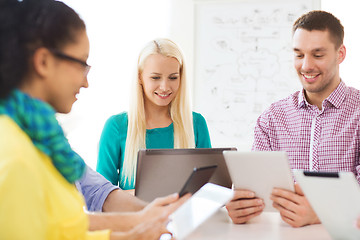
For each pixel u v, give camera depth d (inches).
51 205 36.0
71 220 37.2
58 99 40.6
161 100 80.4
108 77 148.9
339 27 73.9
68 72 40.0
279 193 54.4
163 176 61.6
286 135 82.1
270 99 144.3
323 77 73.9
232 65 146.9
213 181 63.7
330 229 46.8
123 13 150.3
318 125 78.7
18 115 35.3
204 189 49.1
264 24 144.9
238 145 145.9
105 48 149.9
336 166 76.9
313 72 73.7
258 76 145.2
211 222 59.0
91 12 150.4
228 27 147.2
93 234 41.2
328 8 140.2
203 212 44.0
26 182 31.5
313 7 141.4
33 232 31.3
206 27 148.6
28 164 32.4
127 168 82.0
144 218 47.4
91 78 148.9
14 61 36.2
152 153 61.3
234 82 146.7
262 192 56.1
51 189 36.1
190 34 149.3
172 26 149.9
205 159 62.3
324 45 72.0
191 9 149.3
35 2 38.6
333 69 74.2
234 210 57.5
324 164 77.9
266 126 84.5
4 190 30.2
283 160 51.0
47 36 38.1
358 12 137.6
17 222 30.4
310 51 72.8
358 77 137.6
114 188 65.3
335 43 73.0
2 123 33.8
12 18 36.9
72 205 37.8
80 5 150.5
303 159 80.1
